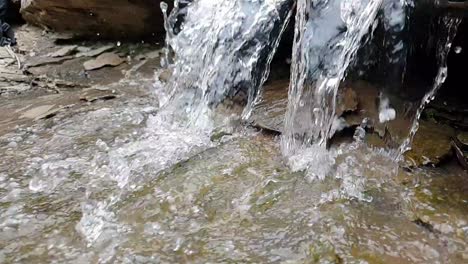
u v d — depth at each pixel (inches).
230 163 105.6
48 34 227.1
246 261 75.5
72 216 88.7
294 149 109.7
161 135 122.0
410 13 97.7
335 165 101.1
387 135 103.7
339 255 76.0
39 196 95.6
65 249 79.4
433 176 95.7
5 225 85.9
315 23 114.3
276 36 138.2
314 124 111.0
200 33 151.0
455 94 116.4
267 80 145.1
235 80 135.5
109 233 83.2
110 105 145.6
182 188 96.6
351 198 90.8
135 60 197.5
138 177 101.6
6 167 107.7
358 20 105.3
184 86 146.8
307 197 91.8
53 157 111.8
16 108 150.1
